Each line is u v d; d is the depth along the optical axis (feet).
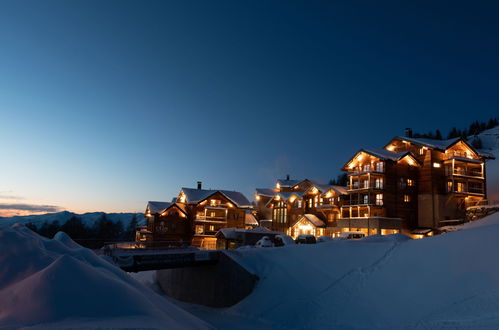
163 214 188.44
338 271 82.07
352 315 64.34
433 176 161.68
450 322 49.80
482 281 57.41
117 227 384.88
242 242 143.02
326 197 187.83
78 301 25.04
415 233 156.04
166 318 28.02
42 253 34.88
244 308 82.74
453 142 165.99
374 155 164.55
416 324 53.62
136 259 89.81
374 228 153.17
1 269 30.66
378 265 78.13
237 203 197.67
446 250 70.54
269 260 96.22
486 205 150.92
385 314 60.90
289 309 74.38
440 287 61.26
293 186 224.94
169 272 121.80
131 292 29.78
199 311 93.56
